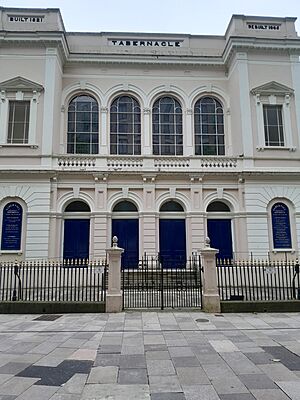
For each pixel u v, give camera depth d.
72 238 19.22
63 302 11.52
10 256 18.06
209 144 21.92
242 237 19.36
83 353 7.01
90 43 22.38
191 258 18.52
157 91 21.95
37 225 18.42
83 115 21.69
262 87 20.81
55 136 20.03
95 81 21.80
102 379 5.57
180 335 8.52
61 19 21.52
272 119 21.00
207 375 5.73
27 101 20.00
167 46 22.70
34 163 19.14
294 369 6.00
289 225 19.41
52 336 8.44
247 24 21.88
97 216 19.12
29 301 11.70
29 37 20.09
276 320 10.27
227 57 21.84
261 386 5.25
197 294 14.36
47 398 4.86
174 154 21.59
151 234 19.17
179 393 5.01
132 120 21.86
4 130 19.47
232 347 7.42
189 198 19.84
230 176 19.83
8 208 18.59
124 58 21.88
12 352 7.09
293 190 19.72
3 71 19.98
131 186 19.62
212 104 22.47
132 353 7.01
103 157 19.81
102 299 12.78
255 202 19.44
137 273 16.84
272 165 20.06
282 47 21.22
